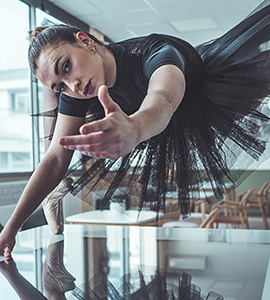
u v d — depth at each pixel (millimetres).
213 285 564
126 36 4609
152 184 1284
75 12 3850
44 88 1258
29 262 728
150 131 525
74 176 1263
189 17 4035
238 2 2783
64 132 1157
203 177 1211
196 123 1181
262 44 1105
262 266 670
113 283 580
